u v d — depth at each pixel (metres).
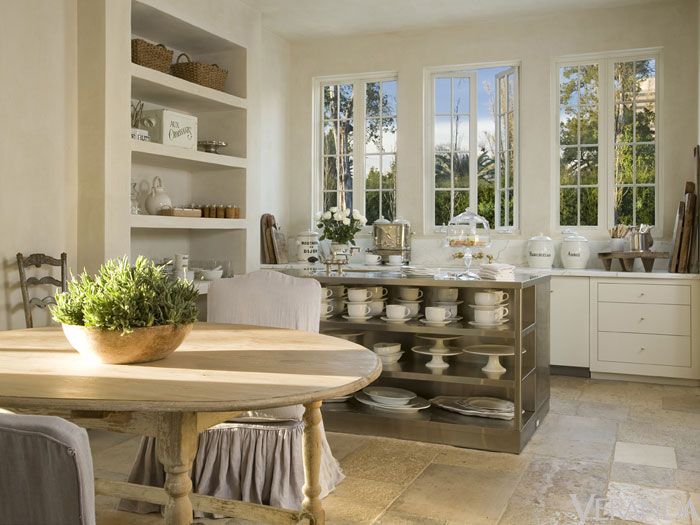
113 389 1.71
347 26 6.57
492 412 3.84
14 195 4.17
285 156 7.06
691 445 3.80
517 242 6.32
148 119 5.12
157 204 5.19
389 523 2.74
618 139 6.18
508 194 6.51
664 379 5.45
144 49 4.89
